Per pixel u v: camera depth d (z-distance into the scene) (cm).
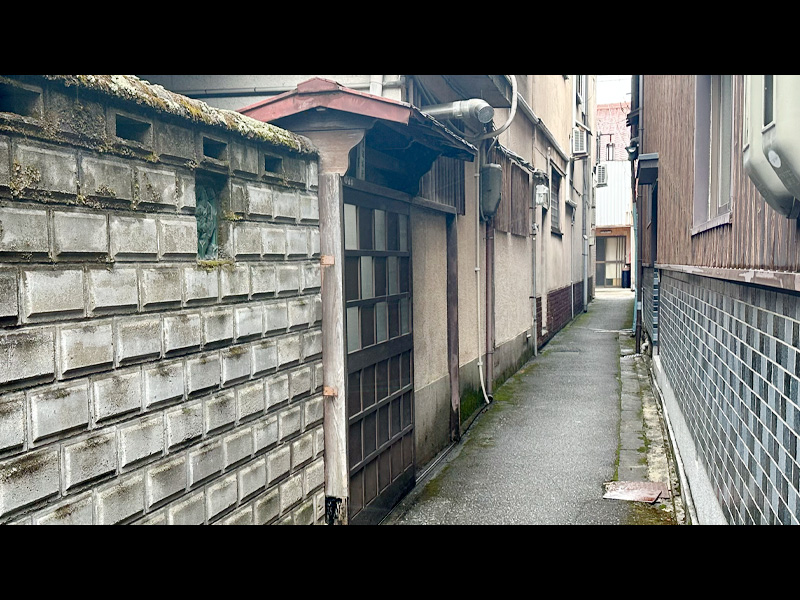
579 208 2273
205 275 330
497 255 1049
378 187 528
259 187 381
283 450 402
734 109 351
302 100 436
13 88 231
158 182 298
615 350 1441
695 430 542
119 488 275
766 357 296
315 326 441
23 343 232
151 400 292
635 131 1570
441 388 741
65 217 249
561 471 665
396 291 591
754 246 305
